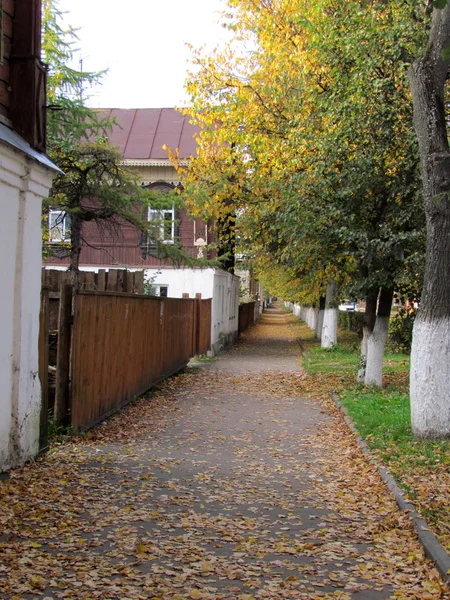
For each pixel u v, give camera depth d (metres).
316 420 12.22
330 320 28.06
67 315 9.40
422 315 9.42
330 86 14.99
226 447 9.70
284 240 19.39
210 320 25.55
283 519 6.30
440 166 9.18
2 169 6.91
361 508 6.70
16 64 7.79
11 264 7.25
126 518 6.03
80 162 15.12
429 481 7.36
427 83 9.25
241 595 4.46
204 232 26.61
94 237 26.31
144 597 4.36
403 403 13.02
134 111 31.38
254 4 20.06
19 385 7.36
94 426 10.56
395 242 13.92
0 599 4.20
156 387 15.98
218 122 22.53
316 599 4.43
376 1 13.66
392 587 4.72
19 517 5.80
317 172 14.53
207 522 6.08
